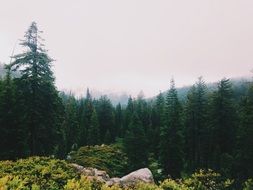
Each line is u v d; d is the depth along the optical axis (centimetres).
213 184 1436
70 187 813
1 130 2680
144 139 4650
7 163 1291
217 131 4197
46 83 2805
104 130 7862
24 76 2756
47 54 2848
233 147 4166
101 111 8019
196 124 4712
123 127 8038
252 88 4609
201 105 4750
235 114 4281
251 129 3647
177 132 4088
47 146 2892
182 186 1067
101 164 4200
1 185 754
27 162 1305
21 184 794
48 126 2828
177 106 4428
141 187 977
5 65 2770
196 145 4734
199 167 4419
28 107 2744
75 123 6769
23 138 2734
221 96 4284
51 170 1122
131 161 4456
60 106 2997
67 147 6319
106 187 877
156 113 7775
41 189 884
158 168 4397
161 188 959
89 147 5281
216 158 3991
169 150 3991
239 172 3531
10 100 2772
